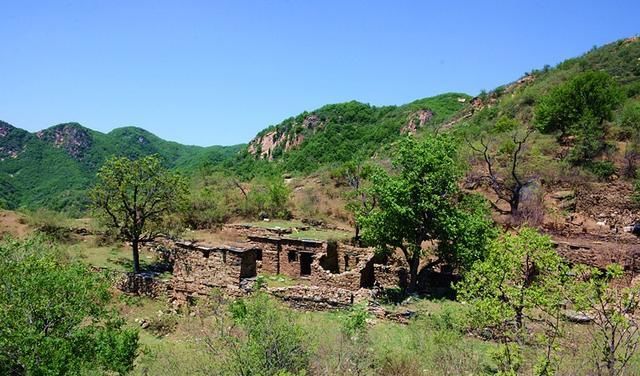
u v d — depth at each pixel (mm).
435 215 20234
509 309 10367
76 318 11398
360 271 22109
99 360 12008
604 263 20109
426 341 13102
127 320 20516
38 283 11023
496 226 23906
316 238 25906
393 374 11586
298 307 20375
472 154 32062
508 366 10062
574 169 27719
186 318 20016
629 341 9375
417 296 19953
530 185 26969
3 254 12180
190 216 33875
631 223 24188
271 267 25859
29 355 10250
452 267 22062
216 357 11781
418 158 20172
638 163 26844
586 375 9719
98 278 12992
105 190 25625
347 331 13500
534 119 36781
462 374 10969
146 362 13078
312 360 11422
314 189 39656
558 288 10242
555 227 24312
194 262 23188
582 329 12164
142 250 30141
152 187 26109
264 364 10758
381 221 20734
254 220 33938
